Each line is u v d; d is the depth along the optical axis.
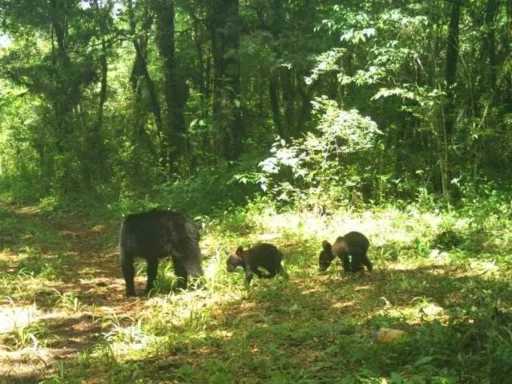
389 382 5.20
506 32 15.30
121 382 6.07
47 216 21.34
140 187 22.28
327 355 6.31
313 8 17.27
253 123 21.47
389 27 14.74
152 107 24.03
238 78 19.03
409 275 9.23
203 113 19.84
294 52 17.03
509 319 6.37
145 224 9.28
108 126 25.45
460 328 6.24
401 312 7.36
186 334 7.22
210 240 13.11
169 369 6.36
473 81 15.74
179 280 9.34
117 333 7.51
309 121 17.19
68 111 26.42
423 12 14.68
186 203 17.20
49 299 9.43
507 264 9.41
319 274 9.77
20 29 26.98
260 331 7.06
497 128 15.14
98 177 23.91
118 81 29.41
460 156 15.05
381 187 14.98
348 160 15.52
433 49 15.07
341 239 9.58
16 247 14.20
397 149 15.93
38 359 6.87
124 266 9.45
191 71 22.48
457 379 5.15
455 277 8.82
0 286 10.02
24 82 26.08
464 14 15.98
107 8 23.50
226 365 6.15
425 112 14.44
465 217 13.03
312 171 14.97
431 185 15.27
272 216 14.68
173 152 22.22
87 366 6.63
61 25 24.58
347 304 8.10
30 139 28.97
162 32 22.05
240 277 9.50
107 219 18.92
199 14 20.98
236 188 16.86
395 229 12.55
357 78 14.82
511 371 4.97
